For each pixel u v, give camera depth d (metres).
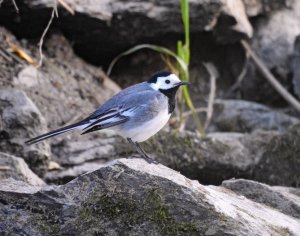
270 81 16.44
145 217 8.21
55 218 8.46
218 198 8.64
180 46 13.75
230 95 16.89
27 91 13.88
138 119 10.01
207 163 13.20
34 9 14.21
